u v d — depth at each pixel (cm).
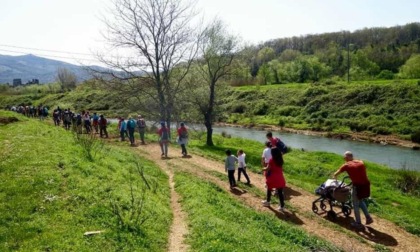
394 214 1642
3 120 2894
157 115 4131
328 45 18912
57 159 1504
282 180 1510
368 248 1209
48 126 2953
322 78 13225
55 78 16975
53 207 1106
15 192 1179
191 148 3247
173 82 4172
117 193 1296
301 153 3759
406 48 15650
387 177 2744
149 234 1084
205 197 1527
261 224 1319
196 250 1012
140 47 3716
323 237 1277
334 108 8506
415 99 7606
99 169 1554
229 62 4106
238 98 11088
